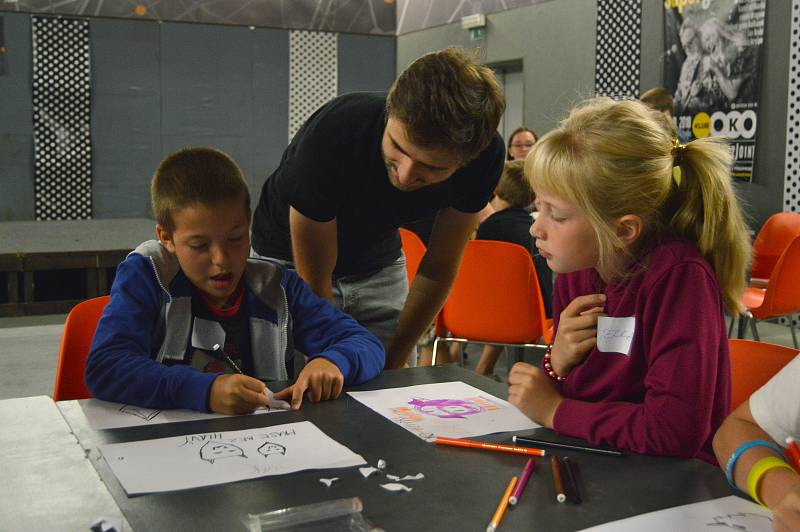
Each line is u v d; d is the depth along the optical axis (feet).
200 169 4.76
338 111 5.65
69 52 27.86
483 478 3.20
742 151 19.02
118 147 28.89
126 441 3.60
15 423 3.78
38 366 14.08
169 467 3.27
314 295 5.53
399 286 7.29
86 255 19.47
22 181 27.71
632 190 3.74
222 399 4.01
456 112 4.52
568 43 24.22
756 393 3.37
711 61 19.65
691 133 20.39
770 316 12.17
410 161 4.79
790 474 2.93
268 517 2.76
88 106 28.32
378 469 3.28
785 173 18.10
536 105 25.80
